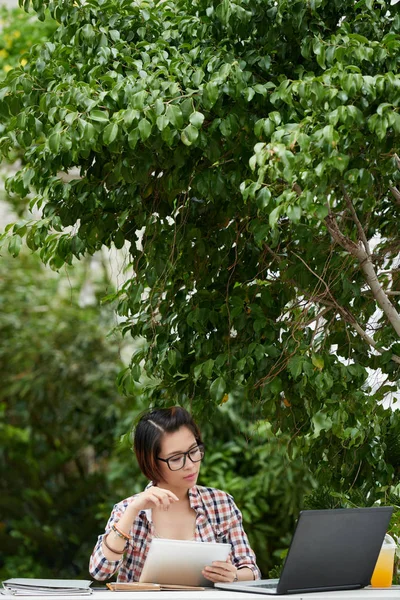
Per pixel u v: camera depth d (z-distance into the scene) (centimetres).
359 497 457
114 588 337
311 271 397
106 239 434
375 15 392
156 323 440
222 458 924
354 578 341
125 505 386
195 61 393
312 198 330
